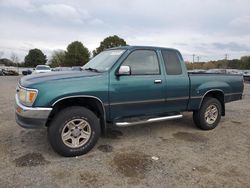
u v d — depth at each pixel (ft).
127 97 14.83
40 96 12.47
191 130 19.16
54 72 14.96
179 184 10.82
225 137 17.57
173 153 14.30
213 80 19.13
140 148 14.99
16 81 79.30
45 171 11.73
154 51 16.34
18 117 13.21
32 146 14.78
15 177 11.10
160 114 16.89
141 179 11.19
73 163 12.68
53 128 12.94
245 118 23.81
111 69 14.43
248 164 13.01
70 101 13.71
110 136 17.15
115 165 12.53
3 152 13.83
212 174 11.80
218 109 19.54
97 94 13.75
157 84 15.90
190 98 17.76
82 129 13.69
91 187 10.46
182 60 17.63
